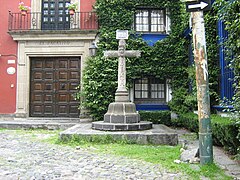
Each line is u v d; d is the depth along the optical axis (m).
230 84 8.18
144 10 13.46
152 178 4.43
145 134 7.54
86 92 12.40
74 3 13.30
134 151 6.41
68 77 13.35
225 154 6.42
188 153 5.80
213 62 9.38
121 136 7.54
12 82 13.25
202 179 4.35
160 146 7.23
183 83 12.80
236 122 4.98
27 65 13.24
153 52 12.99
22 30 12.94
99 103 12.48
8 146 7.21
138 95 13.21
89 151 6.54
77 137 7.58
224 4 5.66
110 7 13.10
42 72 13.45
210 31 9.49
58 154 6.21
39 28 13.45
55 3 13.75
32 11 13.50
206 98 5.24
